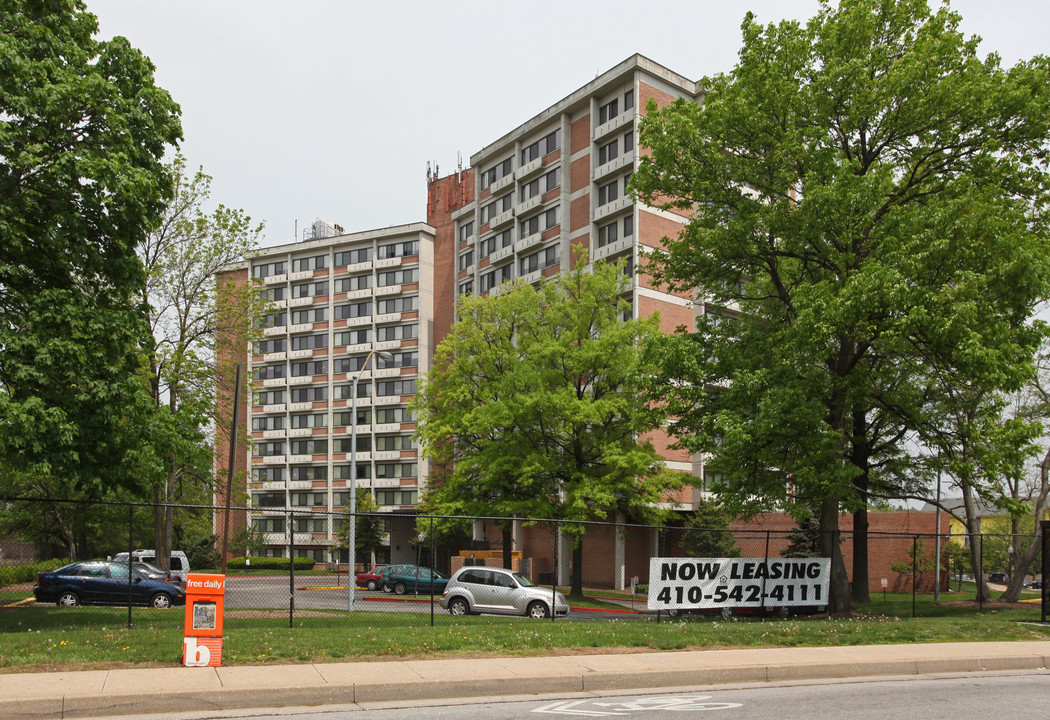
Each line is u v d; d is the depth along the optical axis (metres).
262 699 9.26
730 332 23.55
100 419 16.72
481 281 60.94
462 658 11.96
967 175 20.58
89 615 19.06
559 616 23.53
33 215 17.31
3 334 15.76
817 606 19.72
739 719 8.74
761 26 22.34
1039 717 9.09
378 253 77.88
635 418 30.27
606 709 9.26
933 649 14.08
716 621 18.53
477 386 35.38
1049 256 18.86
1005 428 19.48
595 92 50.19
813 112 21.25
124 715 8.66
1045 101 19.95
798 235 20.75
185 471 35.06
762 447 20.16
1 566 37.81
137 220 18.31
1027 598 35.84
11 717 8.28
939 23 21.36
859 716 9.02
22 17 17.22
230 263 33.59
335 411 77.38
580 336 33.47
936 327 17.42
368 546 64.44
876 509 46.00
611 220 48.94
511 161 58.56
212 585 10.94
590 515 32.22
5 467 21.61
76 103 17.14
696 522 40.66
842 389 20.64
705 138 22.34
